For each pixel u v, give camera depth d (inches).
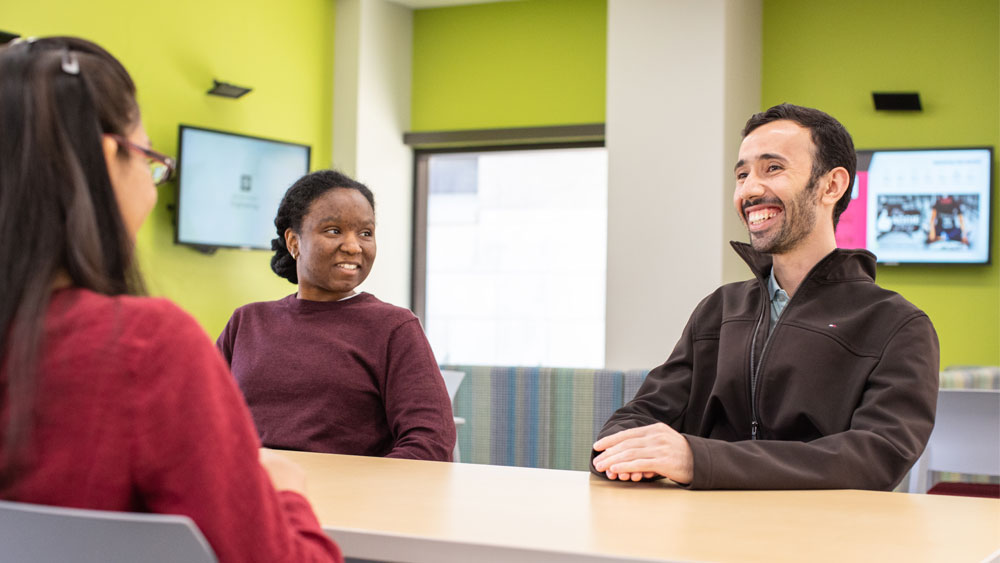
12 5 188.2
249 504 34.0
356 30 266.2
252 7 244.8
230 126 239.3
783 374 75.7
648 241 229.1
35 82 34.2
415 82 283.7
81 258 34.0
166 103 223.5
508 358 284.0
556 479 61.9
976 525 49.1
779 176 78.4
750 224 79.9
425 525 46.7
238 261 241.9
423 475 62.6
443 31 281.1
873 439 65.3
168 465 32.8
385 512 49.9
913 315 72.8
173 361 33.4
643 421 79.4
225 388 34.6
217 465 33.2
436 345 289.4
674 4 228.2
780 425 75.4
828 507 53.8
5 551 31.8
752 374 78.8
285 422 93.4
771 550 42.3
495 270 285.9
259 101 247.3
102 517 30.3
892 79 242.1
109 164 36.3
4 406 32.9
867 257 78.8
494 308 285.7
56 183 33.9
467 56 278.7
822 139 78.5
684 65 227.0
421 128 283.0
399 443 89.2
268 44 249.8
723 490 59.4
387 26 274.5
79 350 32.8
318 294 98.8
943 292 236.8
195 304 231.3
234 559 33.4
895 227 238.4
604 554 40.8
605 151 275.1
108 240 35.4
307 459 70.5
